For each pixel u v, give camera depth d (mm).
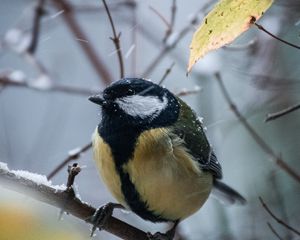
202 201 7504
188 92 8430
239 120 8938
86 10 10359
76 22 10461
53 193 5574
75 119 12484
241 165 10414
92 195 10992
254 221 9352
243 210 9805
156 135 6965
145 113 7121
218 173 7820
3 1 12406
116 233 6512
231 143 10578
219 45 3814
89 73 12367
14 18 12367
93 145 7191
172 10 9133
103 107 7156
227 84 10328
